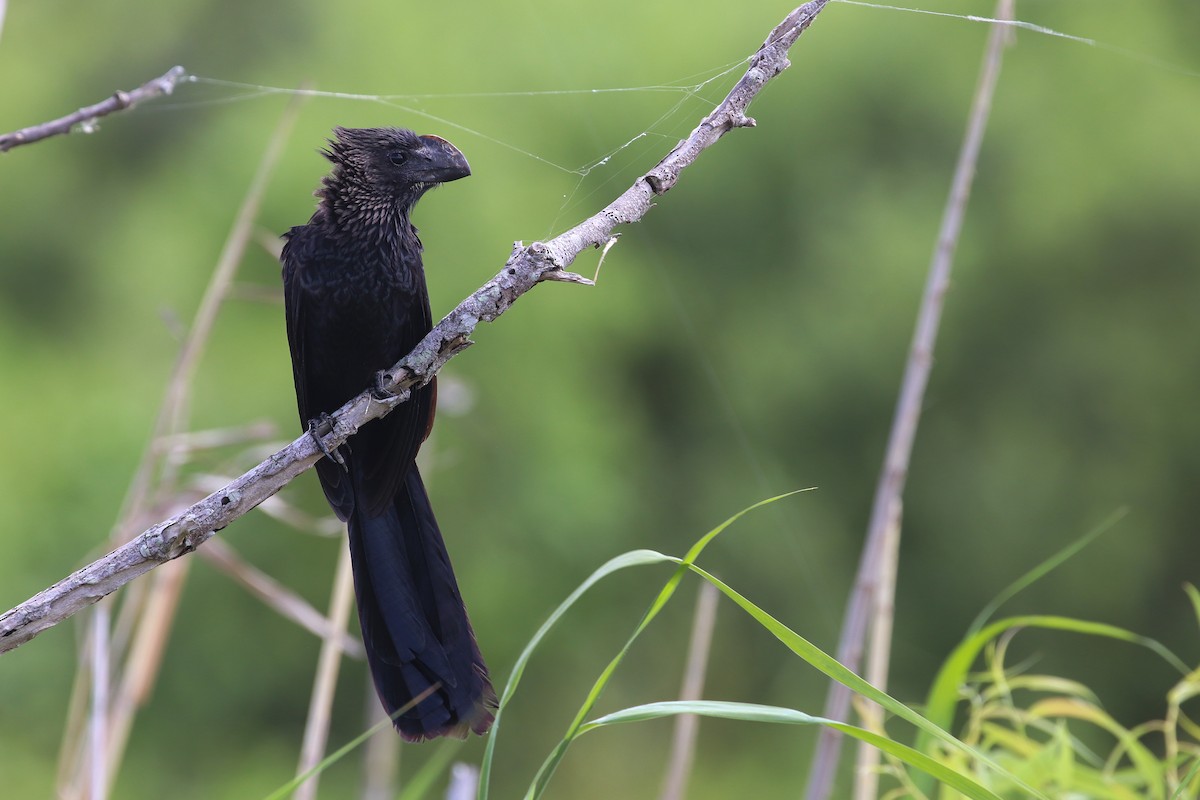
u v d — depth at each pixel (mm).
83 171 17484
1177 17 16984
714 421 16125
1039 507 16328
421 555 4039
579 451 14523
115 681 5090
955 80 16578
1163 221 16359
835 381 16281
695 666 4773
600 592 14664
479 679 3738
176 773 13625
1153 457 16484
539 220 14750
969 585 16328
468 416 14219
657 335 16125
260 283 14945
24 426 15008
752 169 16344
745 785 14789
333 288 4516
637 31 15875
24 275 17078
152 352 15258
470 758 12836
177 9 17641
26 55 17891
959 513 16438
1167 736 4008
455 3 16281
